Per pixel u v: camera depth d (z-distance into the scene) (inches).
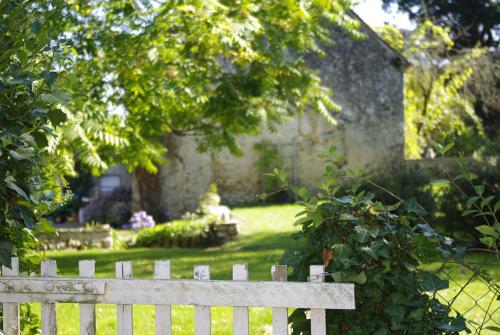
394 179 462.6
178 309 261.1
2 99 115.6
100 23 307.9
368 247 107.2
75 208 877.2
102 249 502.9
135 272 371.9
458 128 825.5
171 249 491.2
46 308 113.2
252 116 358.0
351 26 356.8
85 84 300.2
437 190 469.7
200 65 345.4
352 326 108.2
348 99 770.2
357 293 108.7
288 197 759.1
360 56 771.4
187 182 770.2
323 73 772.0
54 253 482.6
